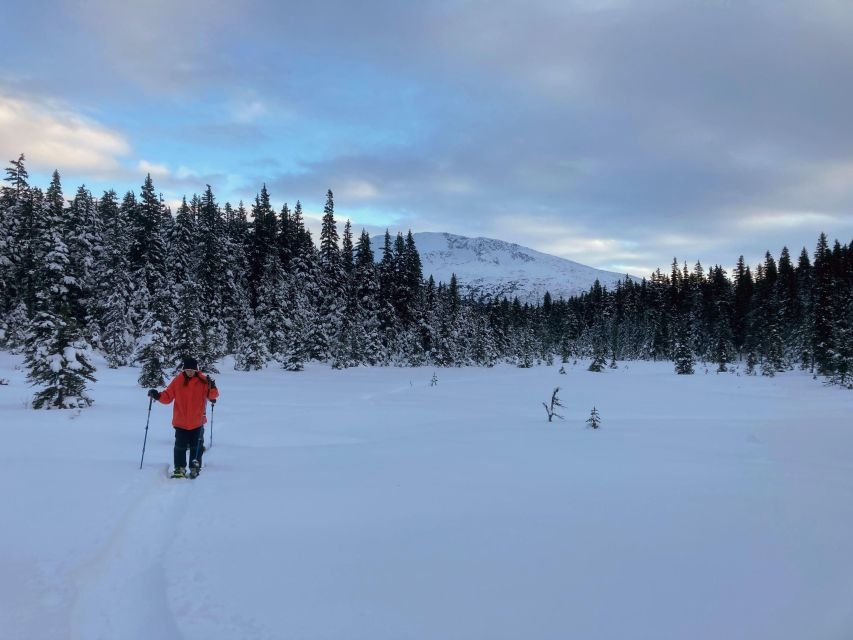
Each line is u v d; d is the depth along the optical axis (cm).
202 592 386
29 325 1516
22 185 3669
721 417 1794
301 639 317
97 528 516
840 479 729
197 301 3612
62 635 334
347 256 5938
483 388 3042
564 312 11131
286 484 716
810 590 370
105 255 3653
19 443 915
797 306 6353
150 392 779
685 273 9594
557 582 393
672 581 391
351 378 3584
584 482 714
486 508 591
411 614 347
